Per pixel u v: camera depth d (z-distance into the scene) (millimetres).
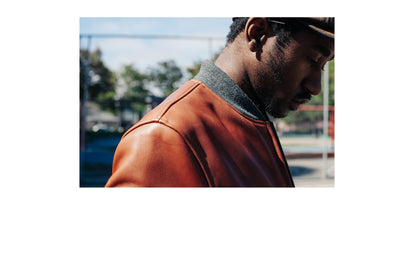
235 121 1092
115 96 12430
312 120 13383
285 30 1122
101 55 11266
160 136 997
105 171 5645
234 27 1209
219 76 1133
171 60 11805
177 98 1069
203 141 1017
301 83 1177
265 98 1195
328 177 5492
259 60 1144
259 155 1119
